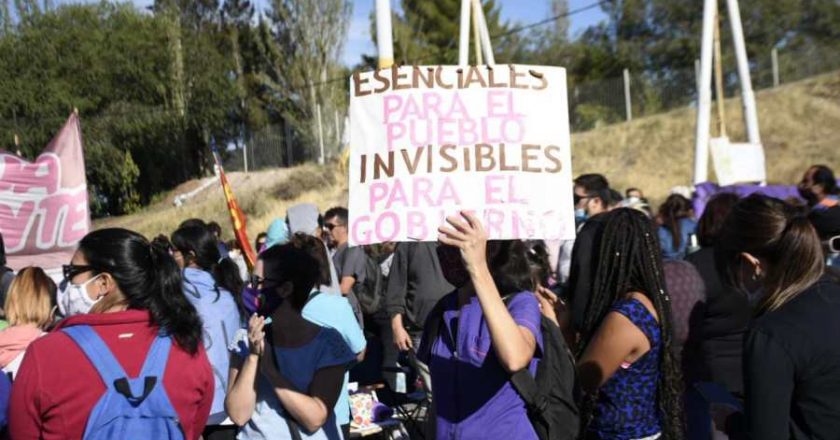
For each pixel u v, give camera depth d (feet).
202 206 104.83
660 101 97.25
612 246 10.11
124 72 128.06
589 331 10.26
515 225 10.72
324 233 27.94
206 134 132.36
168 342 9.45
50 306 15.81
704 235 14.74
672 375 9.78
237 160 126.82
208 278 15.03
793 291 8.64
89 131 122.52
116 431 8.87
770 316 8.55
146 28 132.26
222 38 144.15
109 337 9.17
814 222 12.37
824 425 8.19
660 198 68.80
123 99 128.98
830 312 8.39
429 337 11.00
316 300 12.32
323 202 89.76
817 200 22.36
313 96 122.31
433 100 11.00
